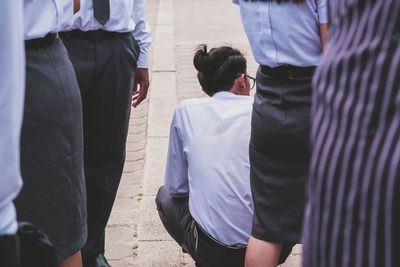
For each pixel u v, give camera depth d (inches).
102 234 123.0
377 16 46.8
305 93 96.1
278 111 98.2
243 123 113.6
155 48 331.0
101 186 120.3
